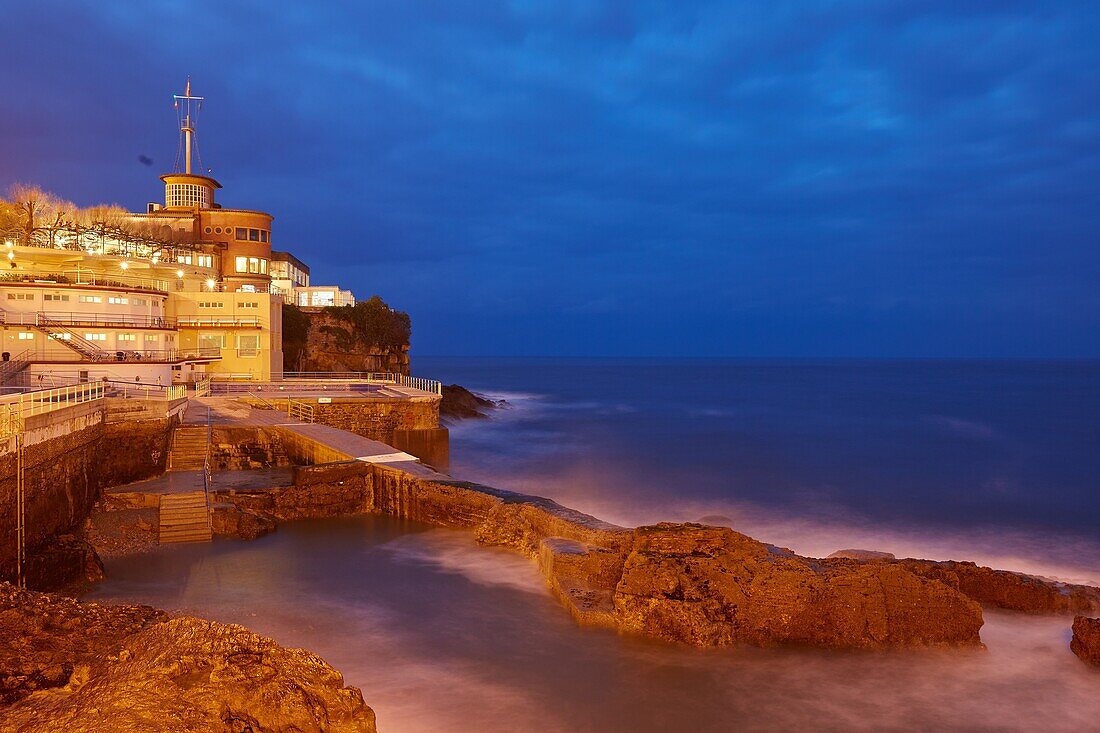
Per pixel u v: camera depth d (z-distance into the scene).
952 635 17.95
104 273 57.03
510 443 61.19
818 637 17.86
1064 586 20.83
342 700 10.83
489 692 15.67
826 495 40.88
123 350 48.16
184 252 70.00
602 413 87.56
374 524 28.58
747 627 17.95
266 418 40.25
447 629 18.75
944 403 101.50
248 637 11.26
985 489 42.78
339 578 22.42
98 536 25.41
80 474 26.39
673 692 15.77
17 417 21.36
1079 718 15.18
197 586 21.70
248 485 30.98
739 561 18.94
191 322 58.28
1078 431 69.19
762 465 50.66
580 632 18.48
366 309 77.06
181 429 35.16
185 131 79.25
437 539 26.38
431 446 46.16
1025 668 17.08
